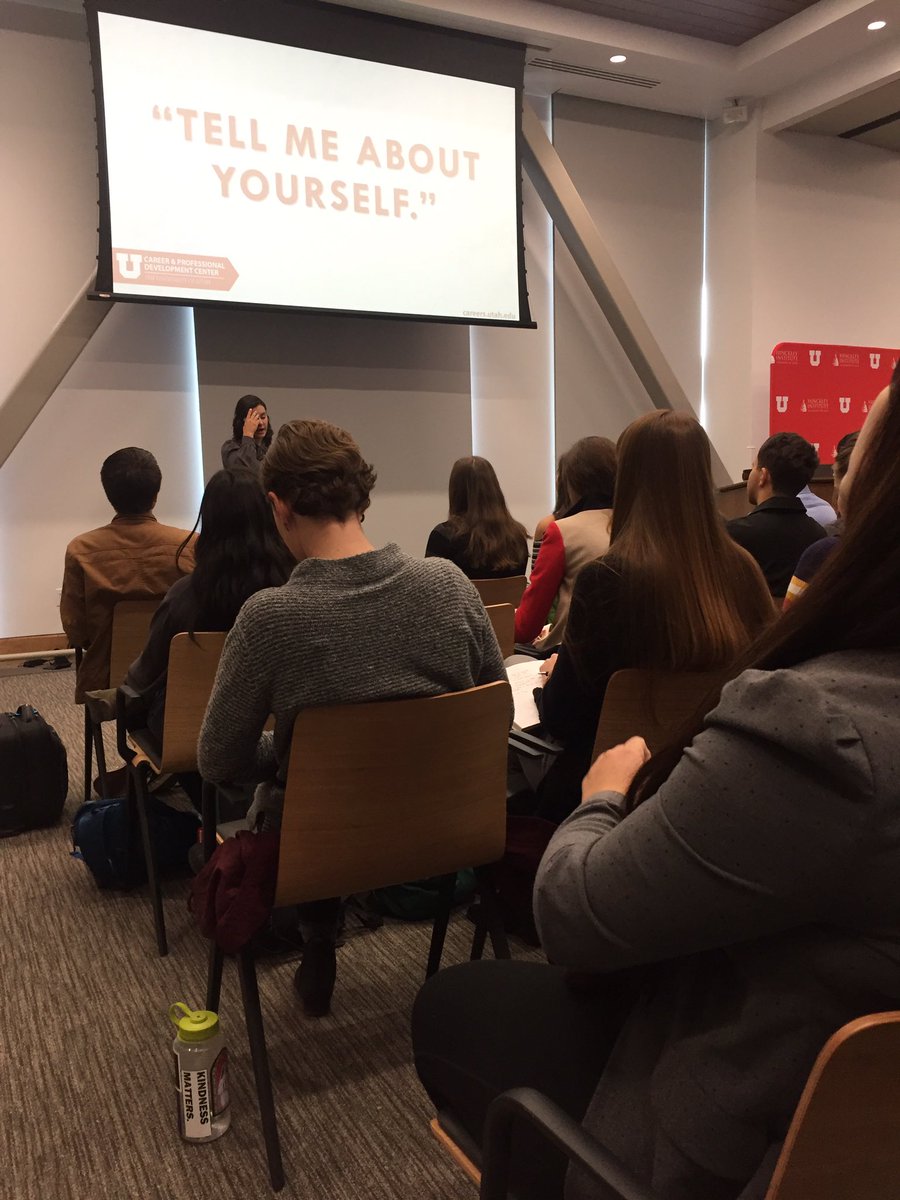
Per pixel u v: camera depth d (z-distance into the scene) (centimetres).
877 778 47
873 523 52
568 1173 65
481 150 540
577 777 159
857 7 497
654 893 55
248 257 482
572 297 618
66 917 211
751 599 144
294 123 486
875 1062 47
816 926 52
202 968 189
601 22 534
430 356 567
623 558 139
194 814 230
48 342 446
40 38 454
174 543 257
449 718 129
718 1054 57
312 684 125
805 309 664
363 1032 167
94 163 471
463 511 284
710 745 53
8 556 469
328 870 132
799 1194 51
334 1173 134
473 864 145
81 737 341
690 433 139
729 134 643
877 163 680
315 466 131
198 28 455
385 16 499
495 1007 88
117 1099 150
